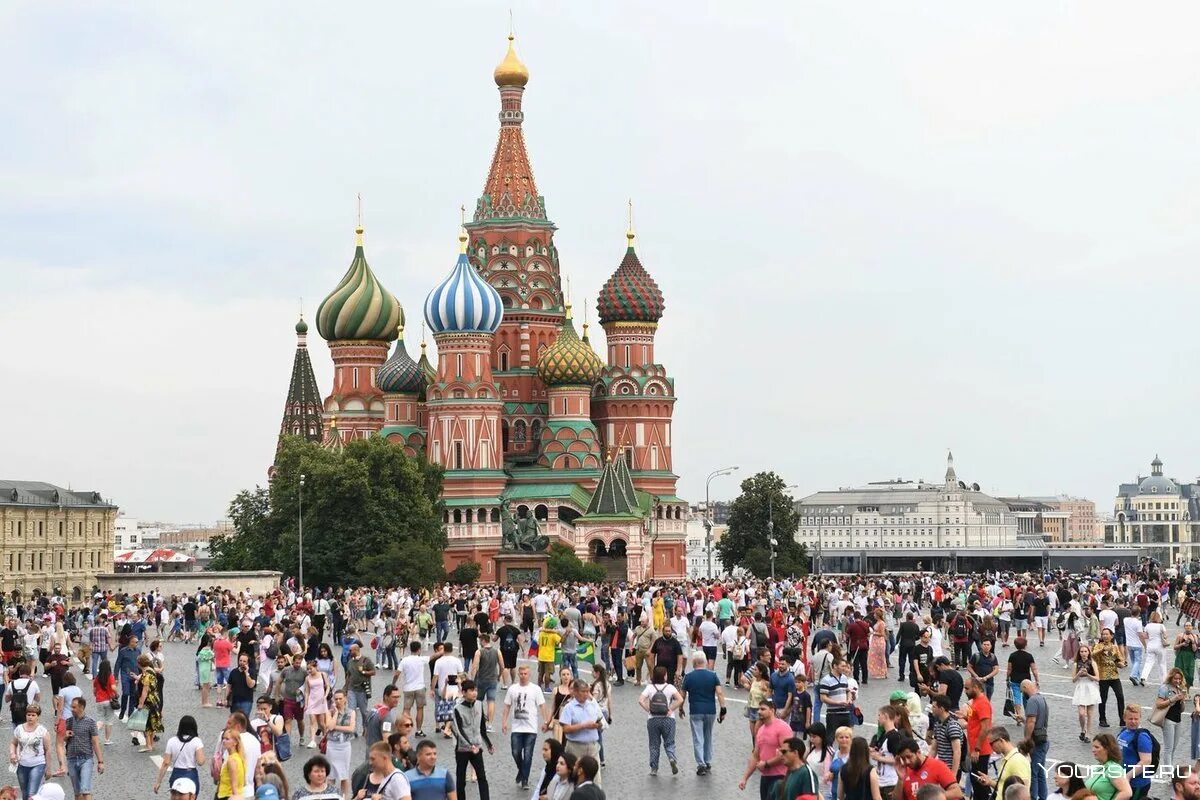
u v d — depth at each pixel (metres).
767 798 39.06
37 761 43.28
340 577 181.50
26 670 53.06
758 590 108.94
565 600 104.00
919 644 59.53
